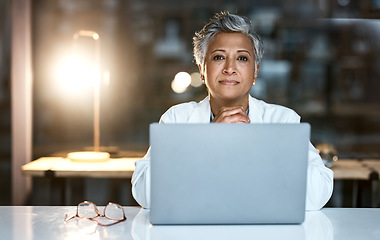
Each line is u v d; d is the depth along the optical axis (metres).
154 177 1.00
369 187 2.38
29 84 2.96
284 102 5.02
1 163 5.34
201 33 1.48
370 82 5.08
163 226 1.04
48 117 4.97
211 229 1.02
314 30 4.94
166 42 4.99
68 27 5.00
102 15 4.99
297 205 1.03
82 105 4.95
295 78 5.00
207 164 0.99
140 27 4.99
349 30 4.96
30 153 2.99
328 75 5.04
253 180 1.00
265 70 4.96
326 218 1.15
